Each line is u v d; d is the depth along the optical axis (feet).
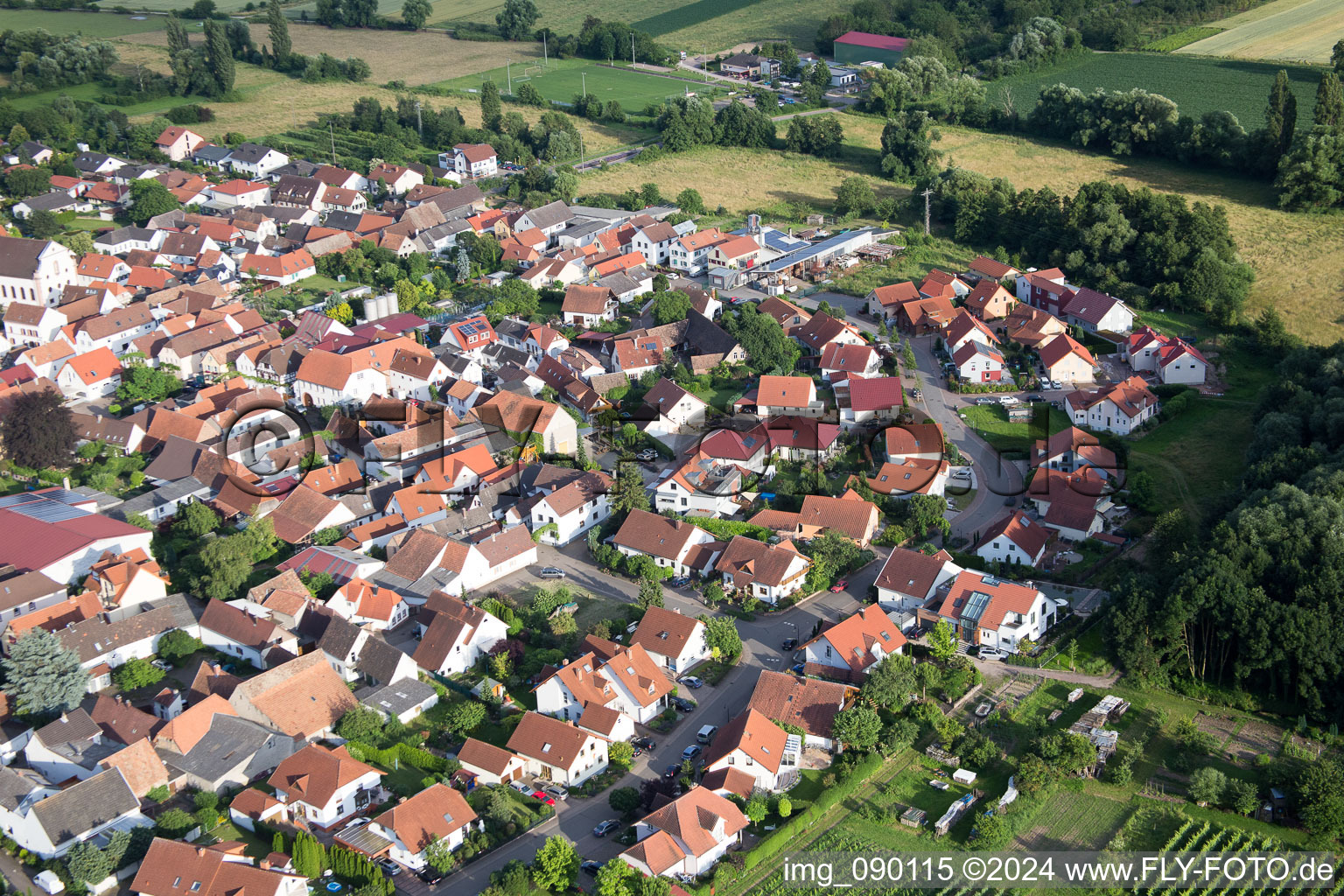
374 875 321.93
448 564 465.88
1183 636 399.85
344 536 499.92
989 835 333.21
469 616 426.92
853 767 360.48
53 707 392.06
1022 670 410.11
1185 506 500.33
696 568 471.21
